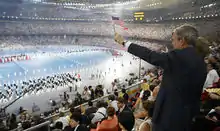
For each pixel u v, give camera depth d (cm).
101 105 974
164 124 232
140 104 793
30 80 4272
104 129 550
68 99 3169
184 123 224
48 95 3550
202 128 367
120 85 3628
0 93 3431
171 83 230
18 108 2981
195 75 225
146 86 1244
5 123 2044
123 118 462
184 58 229
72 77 4481
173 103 228
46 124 667
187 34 237
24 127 939
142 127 444
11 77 4697
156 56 233
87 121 764
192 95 226
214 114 475
